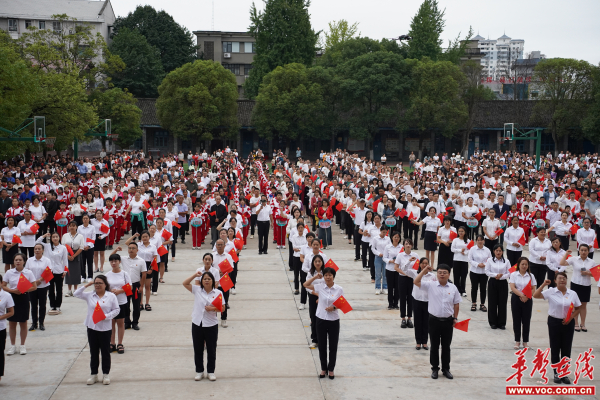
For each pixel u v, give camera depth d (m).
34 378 8.00
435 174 26.56
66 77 33.00
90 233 13.01
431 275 9.18
